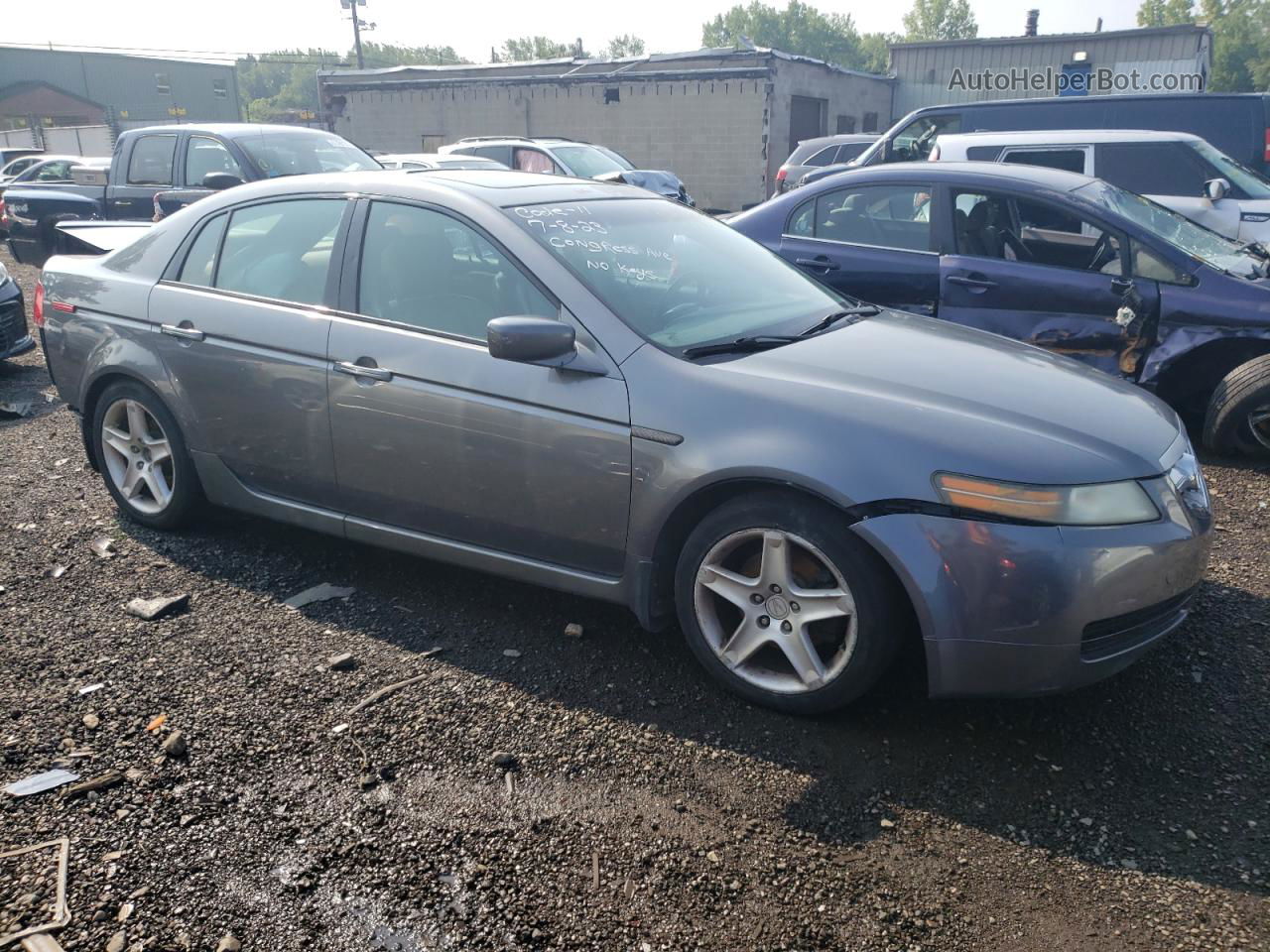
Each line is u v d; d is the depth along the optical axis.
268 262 4.05
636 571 3.27
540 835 2.58
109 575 4.10
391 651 3.51
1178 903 2.36
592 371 3.24
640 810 2.68
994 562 2.75
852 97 25.08
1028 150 9.39
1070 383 3.38
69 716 3.08
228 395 4.04
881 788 2.78
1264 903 2.36
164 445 4.43
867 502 2.82
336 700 3.19
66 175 16.61
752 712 3.15
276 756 2.90
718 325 3.52
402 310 3.66
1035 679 2.82
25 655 3.44
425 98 26.16
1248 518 4.80
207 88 62.56
